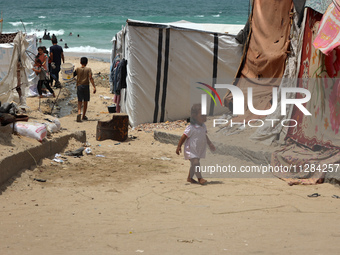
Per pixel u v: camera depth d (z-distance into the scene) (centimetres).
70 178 771
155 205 609
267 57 1161
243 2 14200
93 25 6994
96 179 773
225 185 744
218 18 8688
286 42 1129
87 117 1502
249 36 1273
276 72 1150
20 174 737
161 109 1343
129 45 1297
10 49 1473
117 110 1548
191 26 1641
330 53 843
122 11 10644
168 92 1339
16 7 11388
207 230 478
